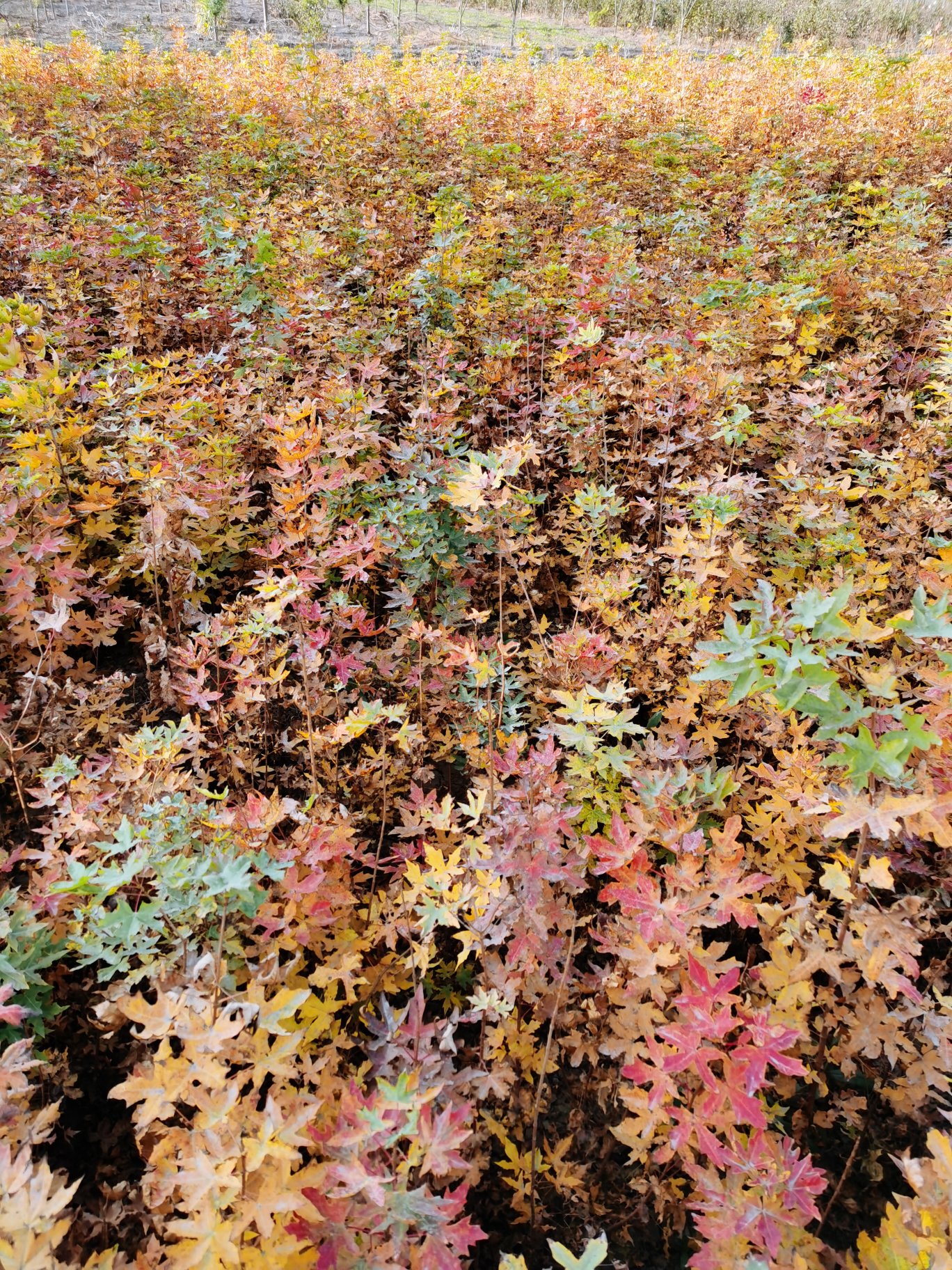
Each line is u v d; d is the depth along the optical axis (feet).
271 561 11.80
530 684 10.60
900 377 17.22
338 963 6.62
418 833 7.83
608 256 19.08
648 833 6.15
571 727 6.97
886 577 11.24
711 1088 4.94
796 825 7.71
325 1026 5.82
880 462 12.87
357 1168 4.30
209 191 23.73
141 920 5.60
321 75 39.14
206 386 14.38
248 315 16.57
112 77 35.78
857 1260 6.16
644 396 14.06
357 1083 5.33
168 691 10.32
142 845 6.11
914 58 49.42
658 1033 5.15
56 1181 6.13
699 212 24.25
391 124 30.89
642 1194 6.58
